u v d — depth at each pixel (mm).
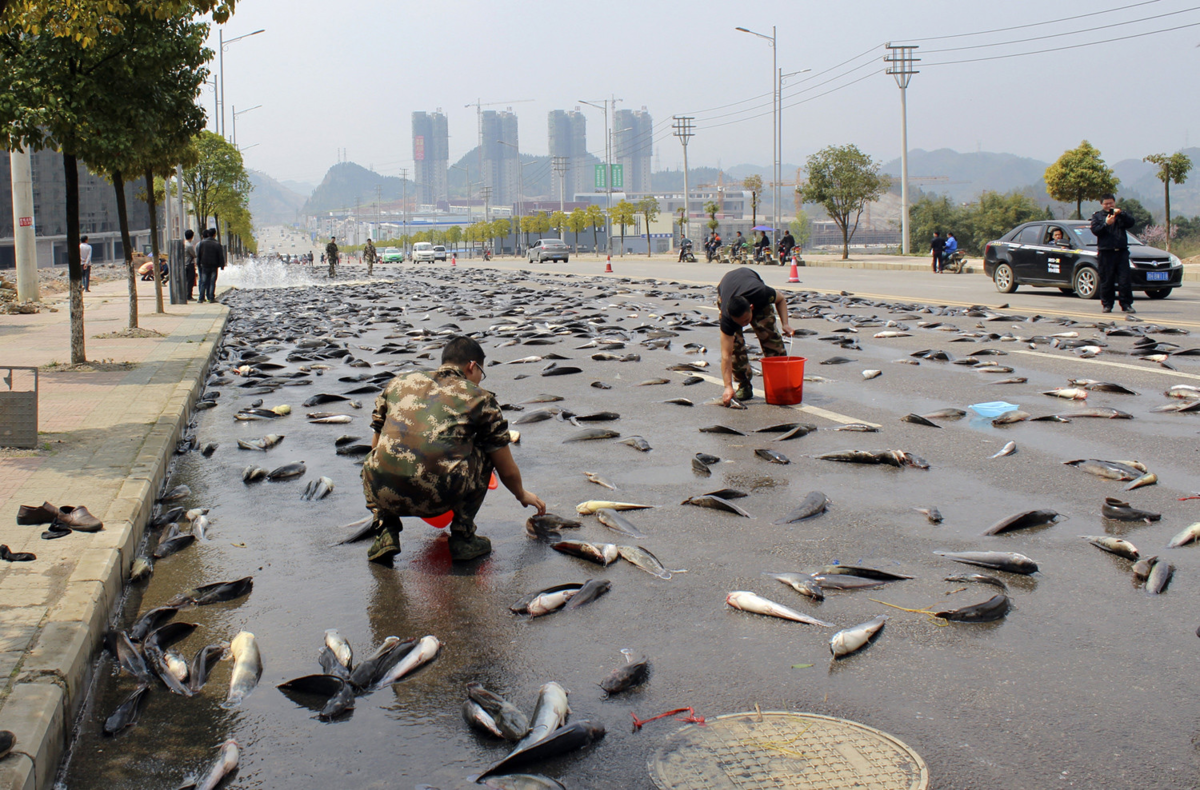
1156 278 16531
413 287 28859
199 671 3164
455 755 2664
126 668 3230
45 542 4094
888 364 9797
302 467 5922
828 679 3051
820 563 4113
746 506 4969
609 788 2480
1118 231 14164
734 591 3738
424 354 11391
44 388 8523
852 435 6582
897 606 3621
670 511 4926
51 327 15031
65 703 2775
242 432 7293
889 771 2512
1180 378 8414
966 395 7945
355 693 3031
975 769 2516
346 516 5023
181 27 11516
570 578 4020
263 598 3887
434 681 3117
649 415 7461
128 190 93688
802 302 17281
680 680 3068
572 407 7828
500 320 15141
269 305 21891
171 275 20672
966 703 2871
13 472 5363
